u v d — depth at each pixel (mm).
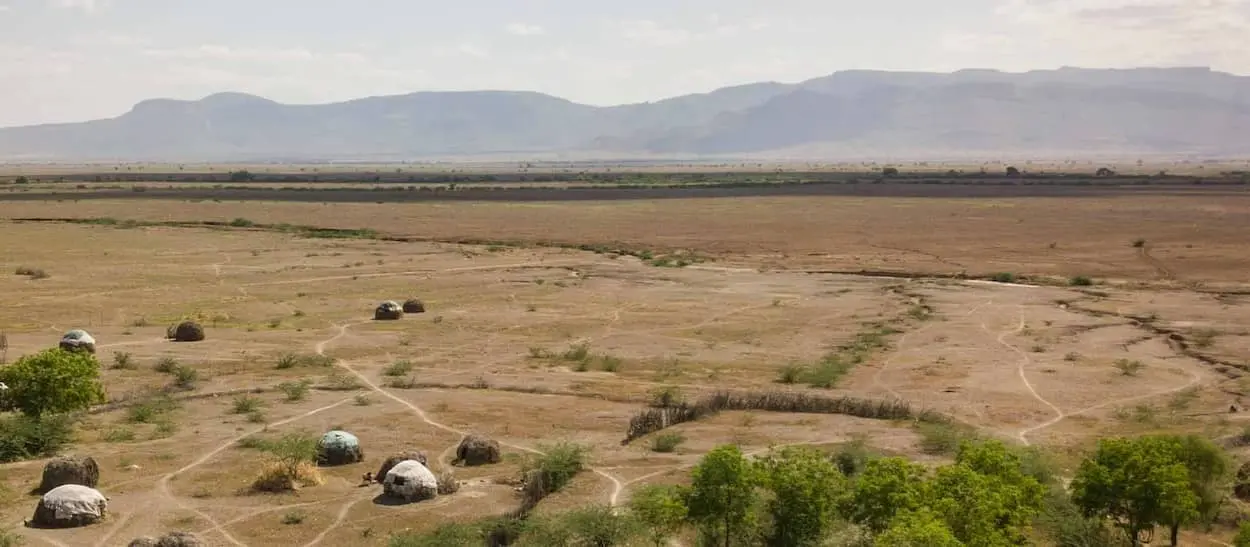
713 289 75062
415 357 50406
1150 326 60094
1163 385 45469
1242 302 68625
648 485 29984
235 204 156000
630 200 167000
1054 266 88125
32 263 82812
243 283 74938
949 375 47062
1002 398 42875
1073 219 128000
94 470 30188
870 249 100875
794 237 111562
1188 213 135125
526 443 35750
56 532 26469
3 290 68562
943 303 68625
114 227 115438
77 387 37938
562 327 59219
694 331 58344
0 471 31281
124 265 83250
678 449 34906
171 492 29797
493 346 53406
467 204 159250
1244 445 35094
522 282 77562
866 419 39281
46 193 177500
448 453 34344
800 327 59719
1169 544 26391
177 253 92375
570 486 30719
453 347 53000
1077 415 40188
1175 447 27516
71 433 35531
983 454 26641
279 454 31406
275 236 109125
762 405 40906
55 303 63875
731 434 36969
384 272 82250
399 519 27812
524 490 29938
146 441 35188
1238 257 92000
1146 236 108688
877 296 71750
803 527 25016
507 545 26141
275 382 44281
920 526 21531
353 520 27734
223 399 41375
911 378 46500
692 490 25719
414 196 177625
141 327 56906
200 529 26953
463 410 40094
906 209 145125
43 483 29438
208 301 66312
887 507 24469
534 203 161750
